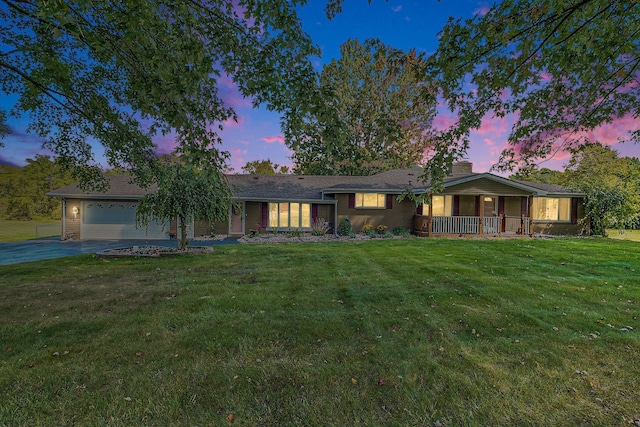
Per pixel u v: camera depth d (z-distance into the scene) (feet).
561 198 54.95
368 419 8.07
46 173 103.35
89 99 19.86
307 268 26.22
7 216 100.37
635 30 8.80
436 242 43.14
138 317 15.02
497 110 12.55
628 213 50.75
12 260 31.65
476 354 11.41
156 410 8.38
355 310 15.96
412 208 54.80
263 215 54.19
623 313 15.35
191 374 10.11
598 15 8.72
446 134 12.24
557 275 23.36
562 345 12.04
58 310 16.12
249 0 11.10
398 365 10.66
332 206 55.36
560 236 52.01
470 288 19.79
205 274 24.20
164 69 10.50
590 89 11.91
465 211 54.65
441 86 11.05
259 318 14.88
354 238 48.73
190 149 11.32
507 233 52.75
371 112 80.59
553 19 8.91
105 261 30.19
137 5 9.57
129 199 50.96
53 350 11.71
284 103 12.64
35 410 8.31
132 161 24.27
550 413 8.25
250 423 7.96
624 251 34.83
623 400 8.76
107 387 9.39
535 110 12.87
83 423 7.88
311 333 13.20
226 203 37.09
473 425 7.84
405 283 21.13
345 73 81.15
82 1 8.50
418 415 8.21
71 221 50.52
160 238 51.37
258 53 11.69
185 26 11.34
